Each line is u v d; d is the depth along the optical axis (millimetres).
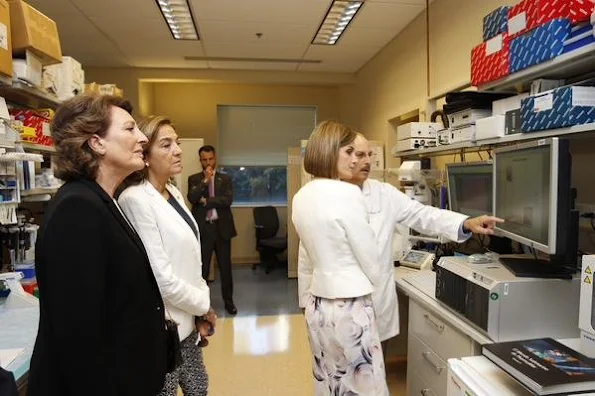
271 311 4086
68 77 2338
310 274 1767
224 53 4934
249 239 6609
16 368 1140
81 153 984
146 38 4375
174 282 1397
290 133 6785
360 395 1481
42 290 890
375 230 1916
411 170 2795
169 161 1529
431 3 3551
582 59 1455
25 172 1933
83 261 885
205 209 4043
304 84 6215
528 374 1026
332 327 1500
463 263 1630
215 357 3045
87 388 887
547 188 1291
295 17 3838
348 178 1751
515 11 1716
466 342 1513
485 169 1940
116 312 982
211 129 6508
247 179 6734
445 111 2314
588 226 1812
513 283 1355
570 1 1459
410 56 4012
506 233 1599
